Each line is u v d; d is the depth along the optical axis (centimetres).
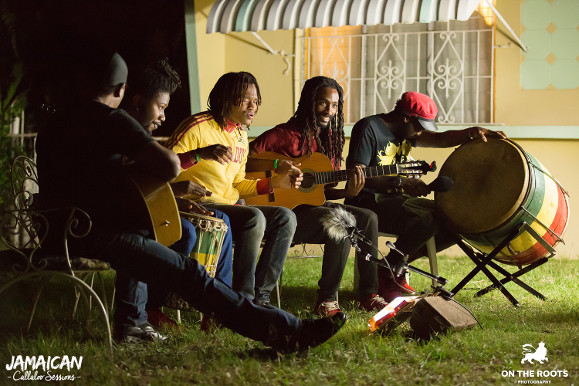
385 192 617
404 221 612
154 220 397
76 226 386
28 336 469
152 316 498
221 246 485
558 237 601
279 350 396
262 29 916
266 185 556
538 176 580
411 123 631
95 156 391
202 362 397
